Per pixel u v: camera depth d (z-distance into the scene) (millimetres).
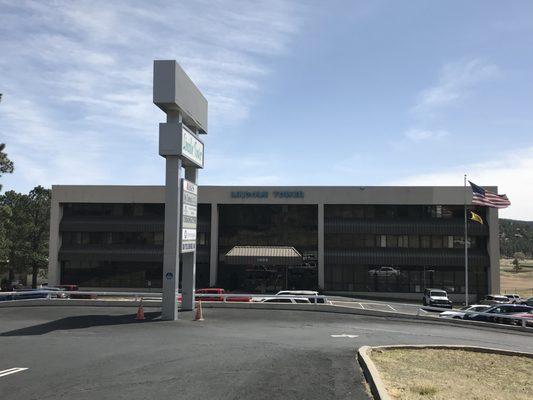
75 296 46219
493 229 52375
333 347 15055
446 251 53250
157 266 55000
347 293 53562
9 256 61719
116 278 55125
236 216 55469
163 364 11922
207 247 54750
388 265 53375
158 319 22156
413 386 10039
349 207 54906
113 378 10352
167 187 22500
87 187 55438
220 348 14508
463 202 53031
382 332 19844
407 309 38406
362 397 9000
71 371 11086
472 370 12875
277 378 10406
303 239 54625
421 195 53500
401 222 53875
